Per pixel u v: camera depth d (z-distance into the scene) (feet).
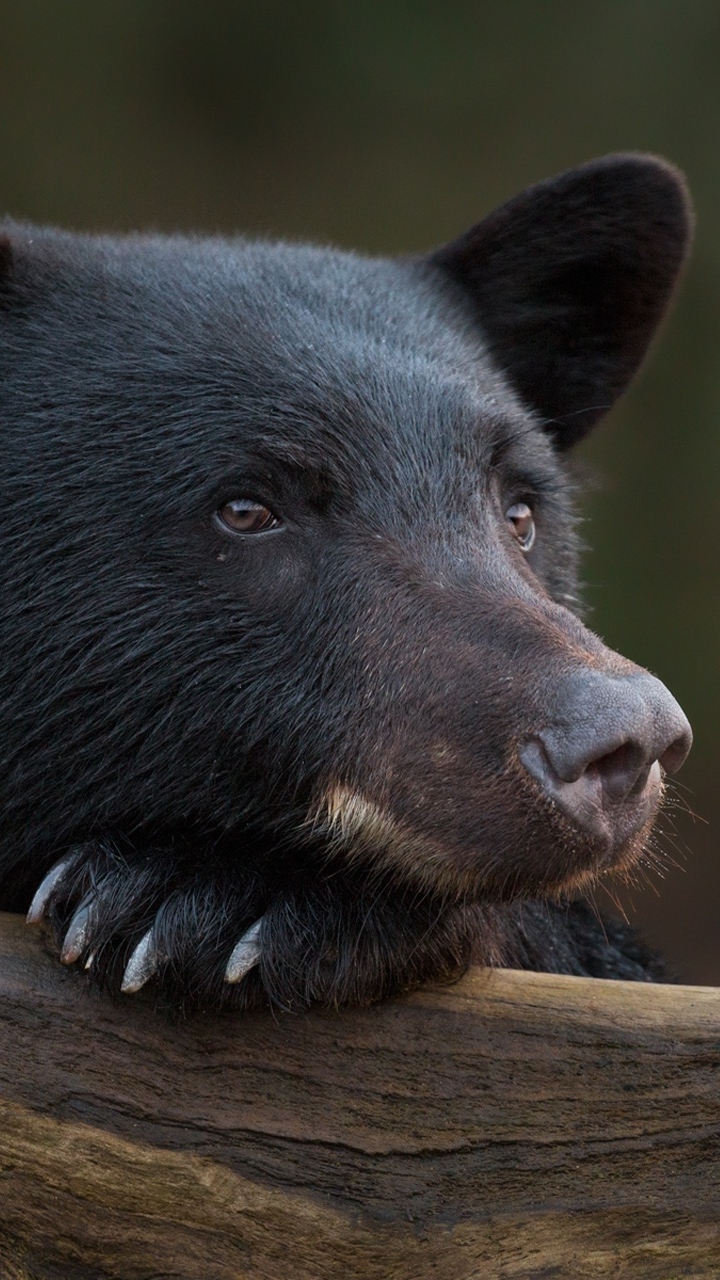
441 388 25.17
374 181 84.58
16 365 24.90
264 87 83.41
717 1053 19.97
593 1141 20.11
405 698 22.02
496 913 24.18
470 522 23.89
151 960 20.43
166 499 23.24
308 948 20.89
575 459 34.42
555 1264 20.22
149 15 82.17
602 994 20.51
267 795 22.81
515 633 21.72
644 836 21.30
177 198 83.87
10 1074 19.92
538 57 82.64
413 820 21.66
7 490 23.91
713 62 81.82
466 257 31.19
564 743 19.98
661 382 82.43
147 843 23.25
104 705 23.07
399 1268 20.07
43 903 21.07
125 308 25.36
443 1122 20.18
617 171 31.07
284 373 24.22
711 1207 20.07
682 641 83.46
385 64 82.64
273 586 23.11
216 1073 20.17
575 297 32.53
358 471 23.62
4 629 23.57
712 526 83.15
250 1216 19.92
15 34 81.00
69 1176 19.84
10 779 23.52
